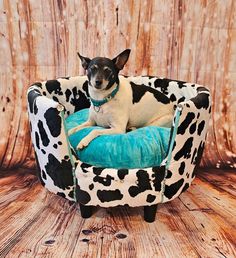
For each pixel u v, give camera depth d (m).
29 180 1.90
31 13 1.96
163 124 1.72
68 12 1.97
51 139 1.35
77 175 1.38
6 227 1.43
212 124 2.21
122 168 1.39
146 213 1.47
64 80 1.85
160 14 2.00
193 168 1.51
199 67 2.13
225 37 2.08
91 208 1.52
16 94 2.11
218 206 1.64
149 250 1.29
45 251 1.28
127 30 2.02
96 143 1.45
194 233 1.41
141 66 2.11
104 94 1.55
